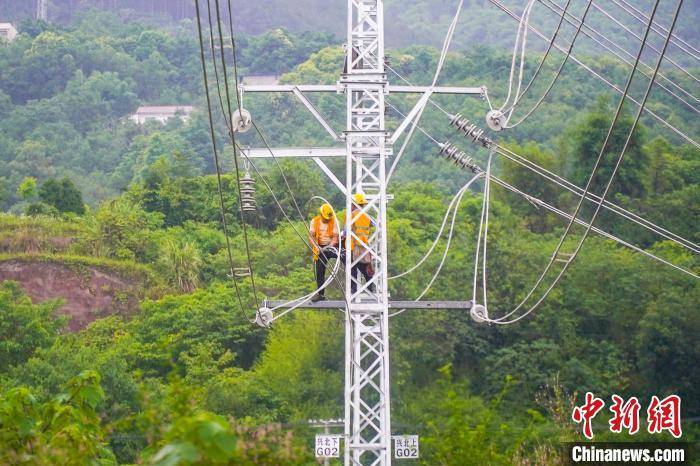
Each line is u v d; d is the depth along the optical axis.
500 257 48.41
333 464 34.12
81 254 52.88
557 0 141.75
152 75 129.50
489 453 11.74
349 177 20.11
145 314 47.12
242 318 45.25
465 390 40.72
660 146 55.88
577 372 44.53
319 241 20.95
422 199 55.69
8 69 126.19
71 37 132.88
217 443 6.27
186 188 61.62
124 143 110.69
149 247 53.97
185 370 43.91
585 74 84.69
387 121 82.12
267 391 40.88
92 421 10.48
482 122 80.56
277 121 102.94
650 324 44.81
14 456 9.71
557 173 55.78
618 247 51.94
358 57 21.22
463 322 45.94
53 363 38.75
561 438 27.95
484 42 151.75
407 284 46.69
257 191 60.88
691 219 53.09
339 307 20.88
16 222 54.81
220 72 130.12
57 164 103.19
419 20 160.38
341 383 41.69
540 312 46.78
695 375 44.84
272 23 174.75
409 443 19.28
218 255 53.47
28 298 44.41
